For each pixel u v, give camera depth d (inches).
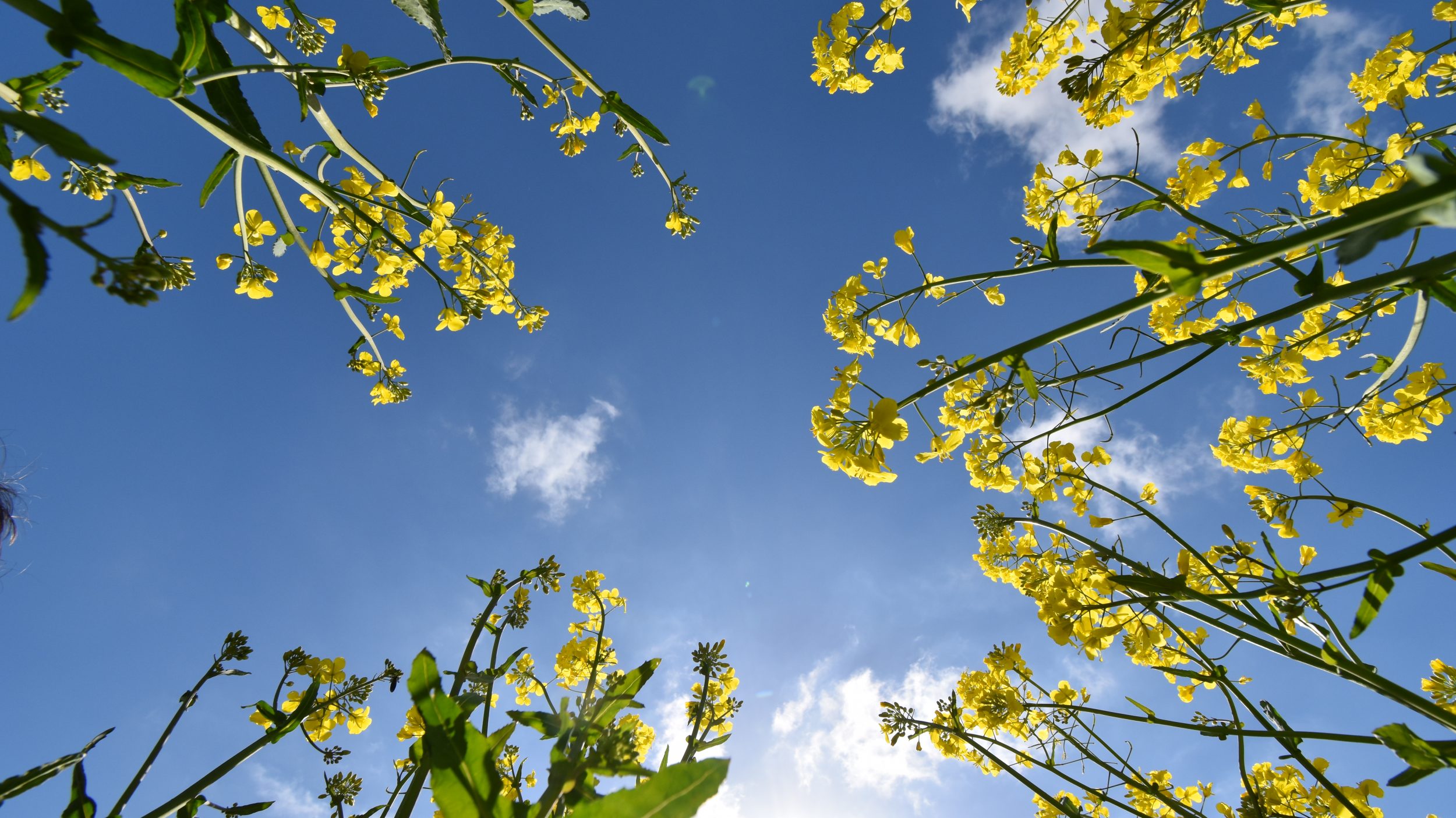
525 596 10.7
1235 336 8.0
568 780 4.8
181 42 7.0
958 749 13.6
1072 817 9.9
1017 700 12.4
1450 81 11.0
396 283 13.7
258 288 12.3
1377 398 11.8
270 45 9.4
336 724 9.8
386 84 10.3
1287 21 11.3
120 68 6.5
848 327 12.4
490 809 4.5
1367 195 10.9
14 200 3.7
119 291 4.4
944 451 11.9
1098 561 10.3
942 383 9.1
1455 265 6.1
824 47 13.3
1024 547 13.4
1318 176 11.4
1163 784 14.0
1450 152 10.0
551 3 10.2
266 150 8.9
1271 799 11.5
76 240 4.0
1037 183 12.7
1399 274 6.5
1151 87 11.5
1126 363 9.0
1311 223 11.1
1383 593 7.0
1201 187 11.7
